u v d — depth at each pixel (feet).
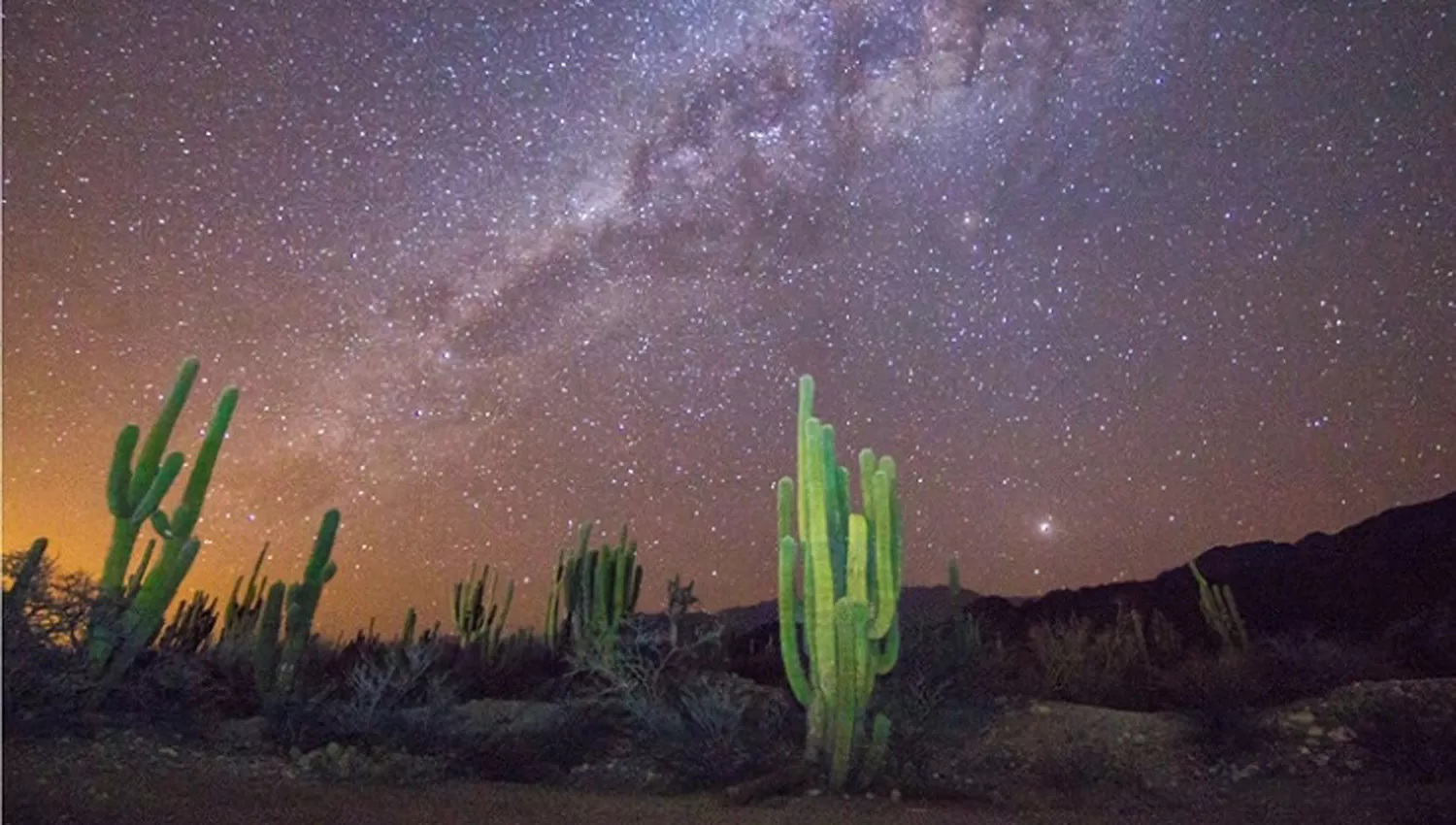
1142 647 57.52
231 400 35.53
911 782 31.04
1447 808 26.53
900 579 32.68
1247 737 37.65
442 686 39.70
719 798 29.37
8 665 27.09
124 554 32.94
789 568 32.45
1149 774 35.35
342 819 21.47
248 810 21.24
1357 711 37.83
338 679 43.19
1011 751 37.76
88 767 24.27
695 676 39.83
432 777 29.30
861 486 32.53
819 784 30.45
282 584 38.24
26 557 29.71
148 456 33.55
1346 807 28.60
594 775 32.68
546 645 54.80
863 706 31.19
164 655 34.78
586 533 57.82
